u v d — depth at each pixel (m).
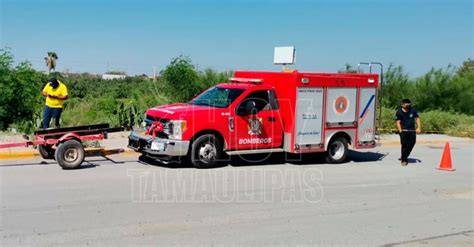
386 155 16.84
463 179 13.06
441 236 8.02
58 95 14.09
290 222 8.48
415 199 10.58
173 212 8.77
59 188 10.09
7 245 6.88
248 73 14.58
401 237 7.89
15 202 8.98
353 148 14.62
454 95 28.05
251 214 8.86
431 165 15.18
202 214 8.73
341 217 8.91
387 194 10.93
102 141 15.69
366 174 13.17
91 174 11.49
